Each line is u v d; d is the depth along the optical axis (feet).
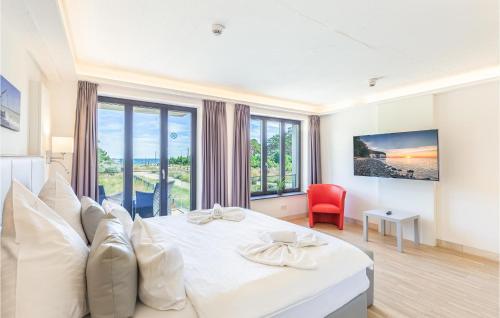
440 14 6.57
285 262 5.35
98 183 11.26
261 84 12.83
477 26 7.16
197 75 11.46
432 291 8.15
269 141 17.78
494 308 7.23
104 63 10.05
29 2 5.18
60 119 10.43
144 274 3.92
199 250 6.19
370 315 6.90
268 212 16.57
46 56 7.88
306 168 18.75
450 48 8.60
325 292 5.42
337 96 15.19
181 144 14.11
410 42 8.17
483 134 11.05
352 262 6.06
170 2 6.14
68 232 3.83
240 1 6.09
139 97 12.12
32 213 3.41
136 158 12.81
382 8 6.33
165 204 13.51
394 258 10.83
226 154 14.55
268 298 4.54
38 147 7.98
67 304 3.30
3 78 5.40
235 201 14.80
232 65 10.25
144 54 9.20
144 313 3.87
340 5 6.22
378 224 14.55
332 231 14.85
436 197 12.46
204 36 7.84
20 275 3.13
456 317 6.82
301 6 6.28
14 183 3.83
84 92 10.64
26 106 7.44
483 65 10.18
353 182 16.58
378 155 14.29
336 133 17.66
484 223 11.03
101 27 7.29
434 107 12.46
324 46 8.52
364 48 8.63
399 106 13.74
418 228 12.71
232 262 5.50
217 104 14.23
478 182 11.21
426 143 12.13
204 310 4.00
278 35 7.76
